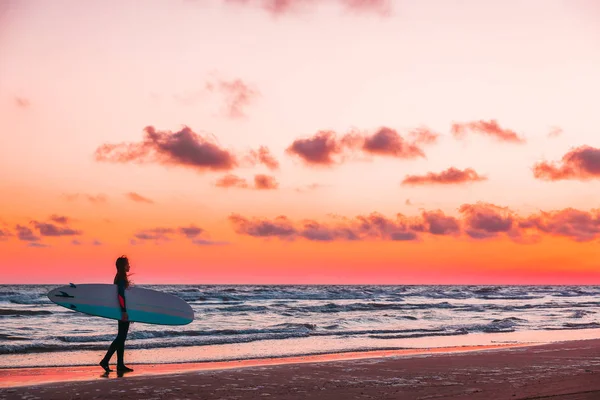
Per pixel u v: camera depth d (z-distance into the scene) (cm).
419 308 3788
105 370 1041
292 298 5144
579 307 4116
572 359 1216
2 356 1262
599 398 745
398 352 1441
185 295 4875
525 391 805
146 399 765
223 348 1487
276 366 1097
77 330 1977
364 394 800
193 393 806
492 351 1388
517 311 3544
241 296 4809
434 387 853
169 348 1473
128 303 1233
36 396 779
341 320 2562
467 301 5297
